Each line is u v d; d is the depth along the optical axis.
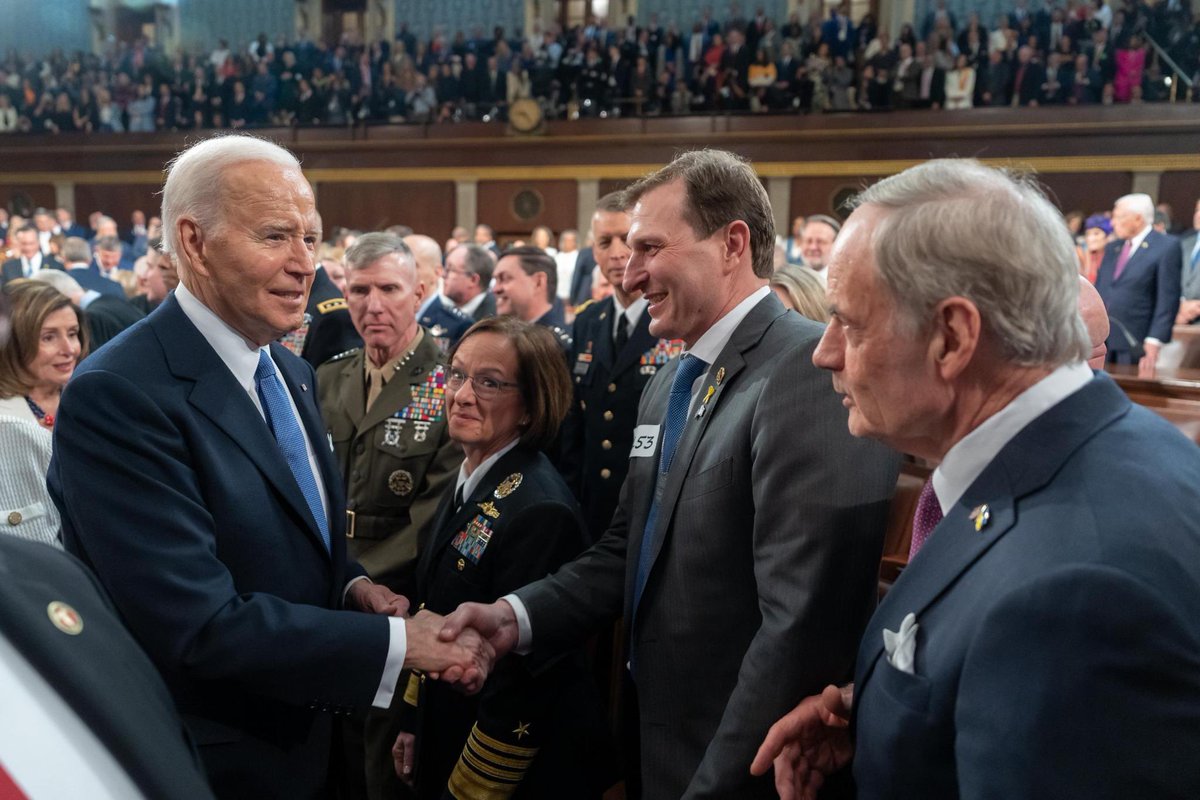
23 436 1.96
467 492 1.81
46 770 0.64
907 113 11.45
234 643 1.22
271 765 1.36
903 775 0.85
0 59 17.89
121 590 1.19
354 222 13.57
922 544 0.97
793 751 1.14
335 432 2.38
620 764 1.74
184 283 1.37
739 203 1.42
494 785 1.58
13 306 2.12
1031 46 11.41
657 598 1.44
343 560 1.52
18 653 0.68
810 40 12.71
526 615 1.54
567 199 12.76
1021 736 0.70
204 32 17.59
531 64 13.73
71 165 14.38
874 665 0.93
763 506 1.24
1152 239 5.66
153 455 1.22
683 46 13.40
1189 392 3.27
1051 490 0.81
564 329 3.69
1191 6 10.91
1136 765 0.67
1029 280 0.83
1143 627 0.68
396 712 2.02
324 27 16.91
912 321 0.86
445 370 2.31
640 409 1.73
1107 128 10.76
